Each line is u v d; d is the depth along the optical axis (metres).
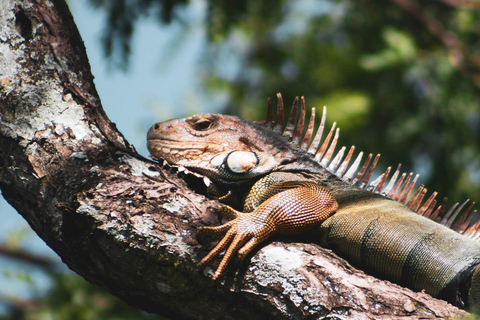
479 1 14.25
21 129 6.45
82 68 7.25
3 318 9.65
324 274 5.77
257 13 15.20
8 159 6.34
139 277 5.73
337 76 14.59
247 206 7.96
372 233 6.87
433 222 7.13
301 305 5.55
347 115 13.46
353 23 15.13
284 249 6.00
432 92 13.54
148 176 6.22
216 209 6.17
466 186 13.10
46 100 6.68
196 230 5.84
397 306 5.62
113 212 5.73
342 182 8.22
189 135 8.20
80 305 9.80
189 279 5.73
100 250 5.70
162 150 8.20
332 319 5.50
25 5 7.20
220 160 7.98
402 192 8.25
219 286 5.69
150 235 5.68
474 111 13.62
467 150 13.52
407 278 6.67
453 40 13.86
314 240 7.30
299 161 8.30
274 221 6.41
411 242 6.70
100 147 6.45
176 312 5.89
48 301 9.89
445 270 6.46
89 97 7.01
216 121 8.34
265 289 5.66
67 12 7.56
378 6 15.01
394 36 13.78
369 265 6.92
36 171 6.20
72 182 6.06
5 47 6.96
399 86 13.84
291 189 7.15
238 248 5.91
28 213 6.22
